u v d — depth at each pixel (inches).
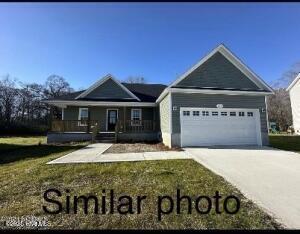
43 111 1711.4
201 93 490.6
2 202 165.3
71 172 243.1
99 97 698.2
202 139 478.9
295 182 211.0
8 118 1536.7
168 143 490.6
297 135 841.5
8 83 1603.1
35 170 253.3
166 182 208.4
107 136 639.1
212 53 523.2
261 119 506.9
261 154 361.1
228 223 133.2
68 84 1903.3
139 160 309.1
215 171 250.8
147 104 673.0
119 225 131.2
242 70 534.0
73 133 609.9
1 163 315.6
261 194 179.8
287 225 131.2
